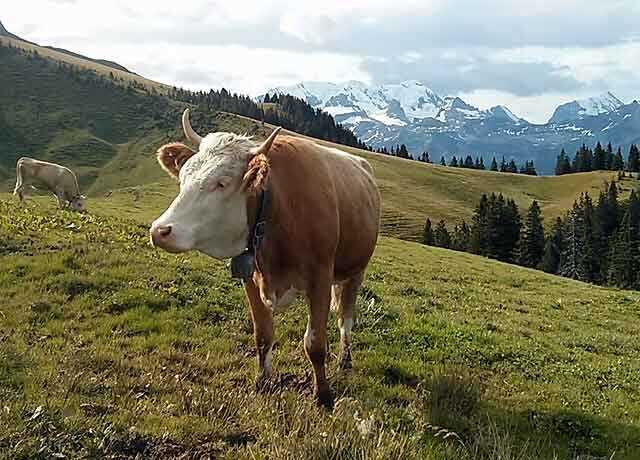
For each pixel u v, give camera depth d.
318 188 3.64
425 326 5.71
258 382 3.79
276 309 3.69
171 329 4.82
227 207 3.19
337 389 3.93
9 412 2.70
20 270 5.90
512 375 4.82
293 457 2.65
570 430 3.79
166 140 69.19
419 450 2.90
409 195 57.59
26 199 15.39
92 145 68.12
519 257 45.50
